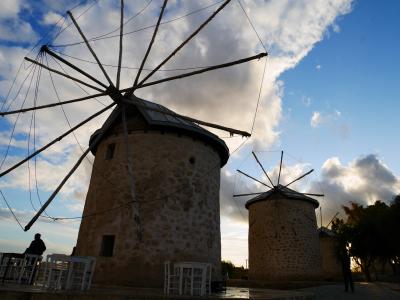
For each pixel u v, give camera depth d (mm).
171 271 10695
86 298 6234
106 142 13148
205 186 12750
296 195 25000
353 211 35875
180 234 11367
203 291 7391
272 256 23812
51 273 7438
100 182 12398
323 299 9773
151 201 11398
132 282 10336
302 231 24297
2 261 9039
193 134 12875
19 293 6457
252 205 27016
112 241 11656
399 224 20188
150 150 12148
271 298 6992
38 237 9789
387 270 37906
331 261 32281
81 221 12500
